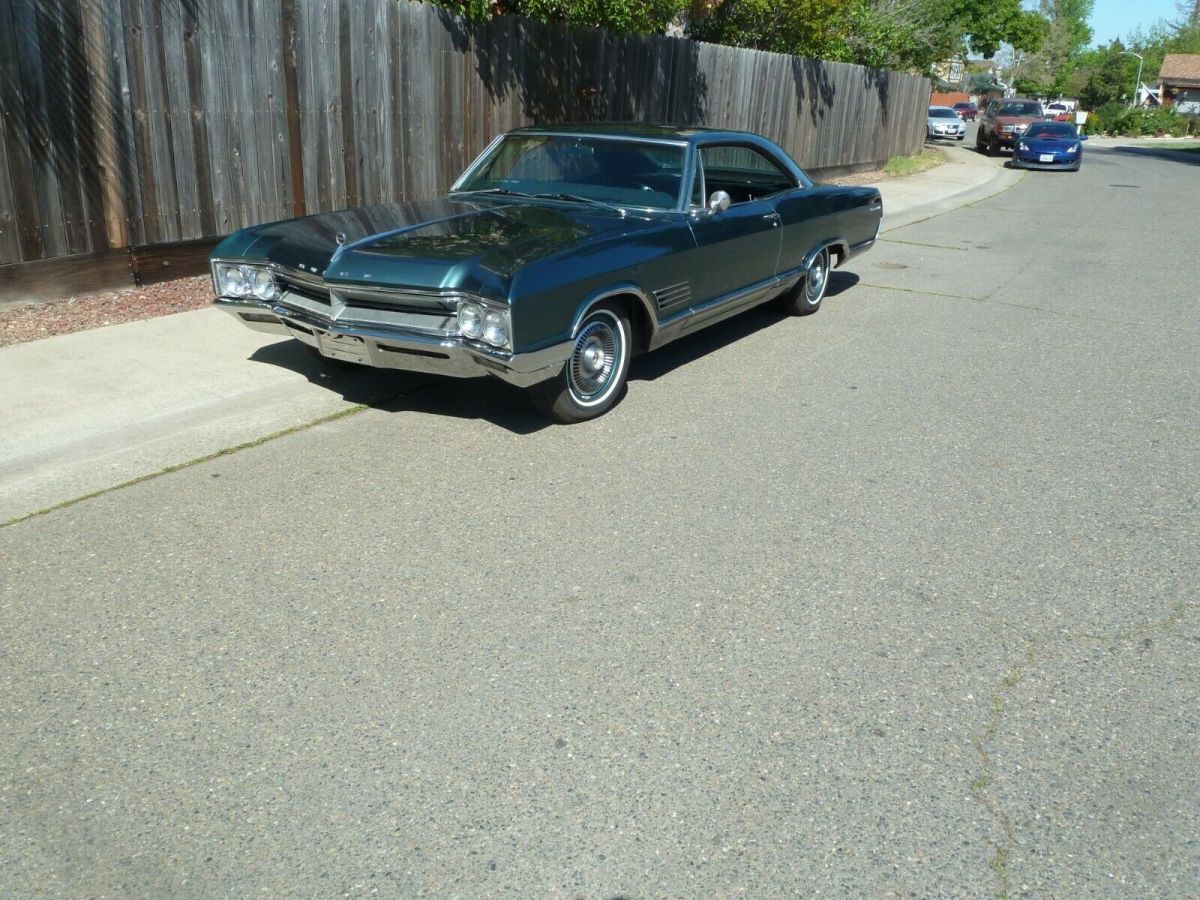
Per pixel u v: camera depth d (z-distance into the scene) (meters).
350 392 6.12
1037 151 24.94
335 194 8.99
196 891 2.51
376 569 4.06
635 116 12.77
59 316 7.09
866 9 21.66
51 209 7.10
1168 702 3.31
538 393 5.46
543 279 4.88
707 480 4.97
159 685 3.31
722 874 2.58
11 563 4.06
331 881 2.54
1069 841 2.71
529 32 10.57
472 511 4.59
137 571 4.02
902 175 21.17
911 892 2.54
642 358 7.14
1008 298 9.28
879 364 7.06
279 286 5.51
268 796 2.83
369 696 3.27
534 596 3.88
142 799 2.82
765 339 7.69
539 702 3.25
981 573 4.12
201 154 7.92
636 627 3.68
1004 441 5.59
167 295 7.72
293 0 8.23
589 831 2.72
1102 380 6.76
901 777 2.94
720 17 16.86
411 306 4.96
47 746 3.02
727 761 3.00
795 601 3.88
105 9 7.07
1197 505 4.79
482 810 2.79
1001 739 3.12
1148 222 14.71
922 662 3.50
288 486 4.83
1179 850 2.69
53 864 2.59
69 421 5.41
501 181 6.61
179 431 5.41
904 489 4.92
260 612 3.74
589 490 4.83
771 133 16.78
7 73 6.64
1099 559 4.25
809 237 7.70
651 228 5.76
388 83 9.18
